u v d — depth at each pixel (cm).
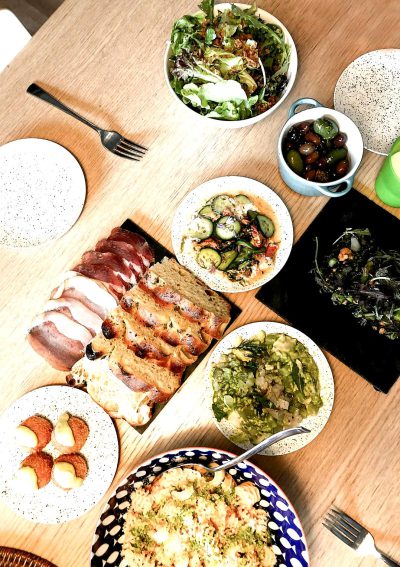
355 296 150
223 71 147
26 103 170
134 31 172
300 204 162
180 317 150
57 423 152
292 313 156
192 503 145
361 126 161
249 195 160
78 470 149
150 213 164
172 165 166
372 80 164
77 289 153
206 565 143
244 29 154
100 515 137
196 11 172
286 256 156
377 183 156
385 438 149
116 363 144
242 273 156
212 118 152
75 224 165
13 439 154
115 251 157
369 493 147
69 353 153
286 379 149
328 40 169
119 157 167
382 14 170
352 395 152
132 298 149
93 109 169
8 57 196
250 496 143
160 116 168
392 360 152
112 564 142
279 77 157
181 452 141
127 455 152
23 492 150
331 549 144
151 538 145
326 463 148
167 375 147
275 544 144
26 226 164
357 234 156
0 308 162
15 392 158
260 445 134
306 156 148
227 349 152
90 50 172
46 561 145
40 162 166
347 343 153
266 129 166
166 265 157
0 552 145
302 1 171
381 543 144
